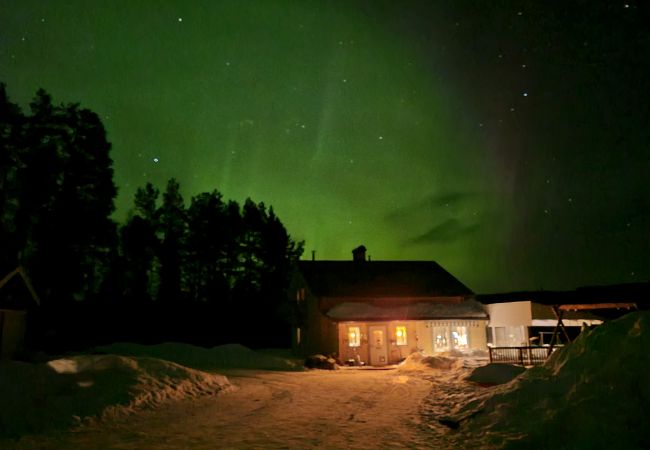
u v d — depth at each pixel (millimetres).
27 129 32906
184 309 38312
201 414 11172
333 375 20609
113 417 10586
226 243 45906
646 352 7730
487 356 25672
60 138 33688
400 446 8102
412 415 10945
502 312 27531
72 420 9938
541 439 7422
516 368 14945
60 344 29625
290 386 16391
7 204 31906
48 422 9711
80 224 32188
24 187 31391
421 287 31109
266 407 12141
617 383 7598
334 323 27766
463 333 28250
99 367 14062
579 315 25375
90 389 11961
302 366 24875
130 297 39188
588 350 8742
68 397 11086
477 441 8125
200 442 8422
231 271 46188
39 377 11875
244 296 44750
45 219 31625
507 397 9297
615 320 9023
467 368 19234
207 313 38688
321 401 13125
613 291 21438
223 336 37312
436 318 27891
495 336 29594
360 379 18719
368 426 9773
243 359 26500
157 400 12383
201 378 15203
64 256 31375
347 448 7980
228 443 8328
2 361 12094
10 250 30859
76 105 34062
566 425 7398
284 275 47219
